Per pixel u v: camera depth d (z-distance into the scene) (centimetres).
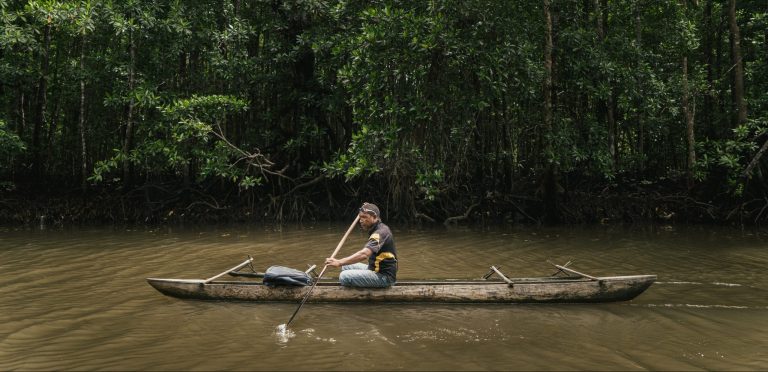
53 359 445
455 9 1177
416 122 1259
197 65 1641
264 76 1567
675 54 1591
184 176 1577
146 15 1358
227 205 1591
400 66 1188
